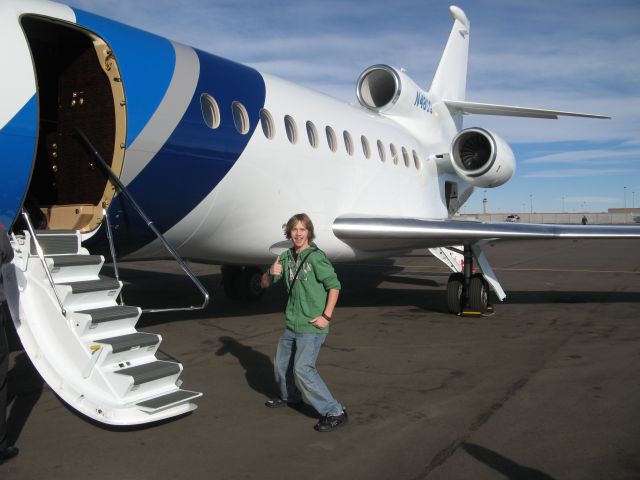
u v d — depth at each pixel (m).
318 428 4.27
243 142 7.16
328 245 8.94
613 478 3.53
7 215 4.94
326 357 6.52
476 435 4.20
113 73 5.69
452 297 9.24
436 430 4.30
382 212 10.44
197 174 6.60
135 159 5.88
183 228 6.92
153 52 6.35
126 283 13.42
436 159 12.59
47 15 5.39
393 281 14.30
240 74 7.68
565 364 6.21
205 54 7.29
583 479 3.51
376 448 3.98
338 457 3.84
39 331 4.50
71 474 3.59
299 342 4.28
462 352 6.75
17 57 4.89
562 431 4.27
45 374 4.41
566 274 16.02
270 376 5.73
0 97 4.77
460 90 15.13
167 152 6.18
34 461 3.78
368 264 19.52
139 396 4.18
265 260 8.50
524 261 21.06
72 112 6.10
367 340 7.41
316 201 8.59
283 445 4.04
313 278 4.26
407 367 6.09
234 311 9.66
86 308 4.45
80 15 5.80
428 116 13.04
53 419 4.53
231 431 4.29
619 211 102.69
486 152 11.43
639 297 11.34
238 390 5.27
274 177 7.71
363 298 11.33
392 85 12.38
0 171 4.80
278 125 7.86
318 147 8.62
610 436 4.18
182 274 15.51
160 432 4.26
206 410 4.74
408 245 9.45
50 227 5.75
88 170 5.99
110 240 5.28
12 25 4.97
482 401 4.97
